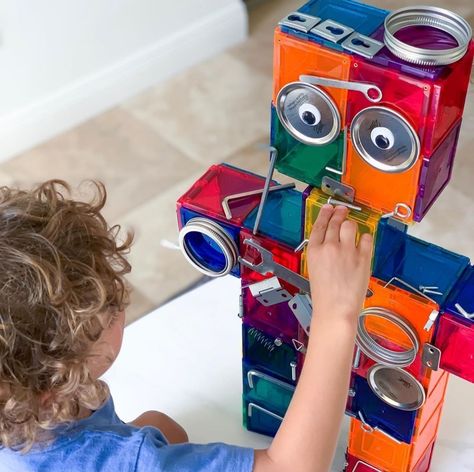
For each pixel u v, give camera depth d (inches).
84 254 26.1
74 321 24.8
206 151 72.5
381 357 31.2
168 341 42.7
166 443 28.8
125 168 71.2
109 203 67.9
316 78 26.5
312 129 28.0
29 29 68.8
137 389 40.8
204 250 33.8
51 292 24.4
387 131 26.2
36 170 71.5
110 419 29.4
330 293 27.0
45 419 26.1
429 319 28.6
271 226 31.3
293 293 32.5
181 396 40.5
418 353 30.5
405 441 33.9
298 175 29.8
